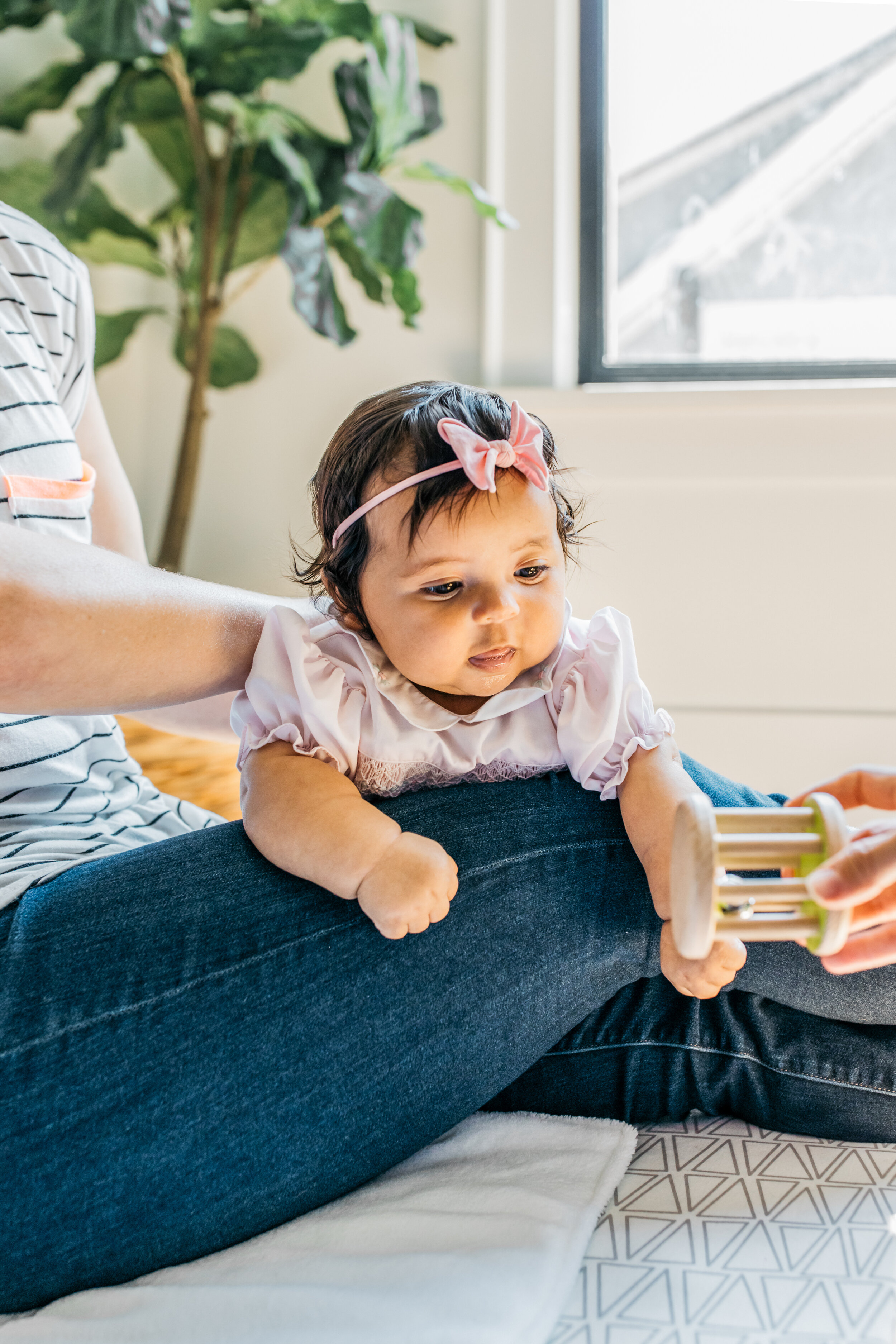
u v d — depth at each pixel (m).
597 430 1.84
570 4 1.94
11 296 0.80
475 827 0.66
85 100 2.03
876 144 1.94
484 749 0.73
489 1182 0.65
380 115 1.72
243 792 0.71
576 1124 0.72
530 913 0.65
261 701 0.71
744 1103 0.73
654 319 2.03
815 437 1.79
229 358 1.97
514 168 1.91
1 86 2.00
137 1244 0.57
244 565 2.05
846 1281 0.57
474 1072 0.65
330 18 1.76
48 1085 0.54
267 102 1.80
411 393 0.79
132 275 2.08
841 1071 0.69
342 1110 0.61
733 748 1.87
